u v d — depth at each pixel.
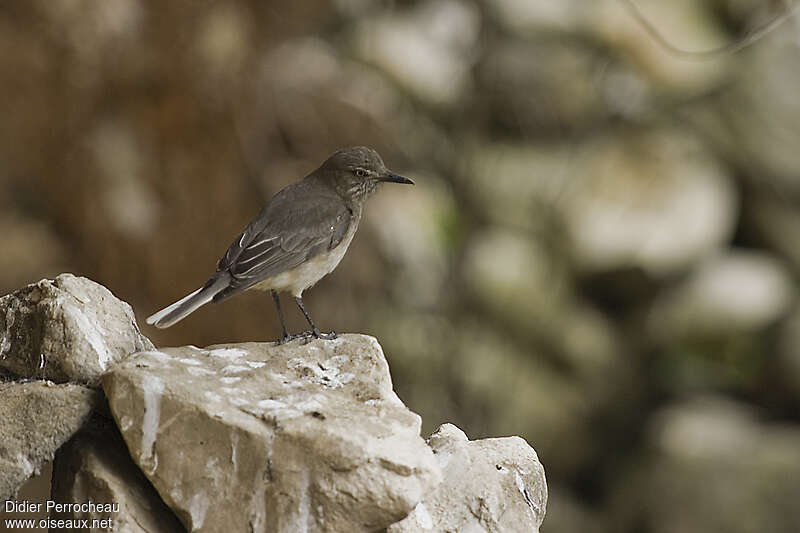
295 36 15.80
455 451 6.06
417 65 18.30
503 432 17.09
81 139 14.70
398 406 5.60
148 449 5.34
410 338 16.45
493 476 5.98
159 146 14.84
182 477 5.30
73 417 5.61
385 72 18.03
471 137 18.69
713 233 17.83
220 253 14.91
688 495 16.22
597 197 18.03
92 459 5.57
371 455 5.14
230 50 14.69
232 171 14.93
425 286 16.73
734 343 17.53
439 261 17.09
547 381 17.56
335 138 15.57
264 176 15.03
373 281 15.98
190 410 5.34
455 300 17.34
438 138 18.47
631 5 9.71
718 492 16.03
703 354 17.73
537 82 18.41
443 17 19.31
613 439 17.67
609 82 18.61
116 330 6.14
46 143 14.84
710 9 18.61
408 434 5.35
